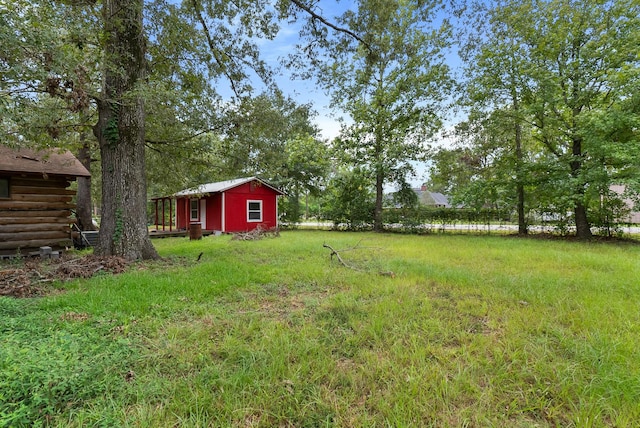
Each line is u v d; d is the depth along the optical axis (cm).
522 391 195
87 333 270
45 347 224
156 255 679
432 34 1283
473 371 215
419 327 294
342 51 759
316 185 2191
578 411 177
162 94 553
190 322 308
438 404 182
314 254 763
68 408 172
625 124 929
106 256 604
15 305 333
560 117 1151
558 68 1133
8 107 364
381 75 1456
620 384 196
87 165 1150
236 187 1543
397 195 1609
